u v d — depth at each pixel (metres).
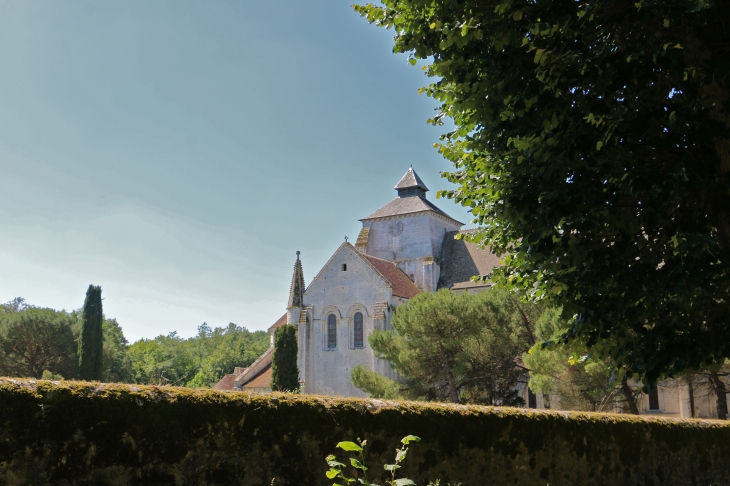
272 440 10.68
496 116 14.02
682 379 35.56
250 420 10.50
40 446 8.67
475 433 13.73
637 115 11.99
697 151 12.86
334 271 57.50
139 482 9.34
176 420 9.78
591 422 16.69
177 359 157.62
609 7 12.25
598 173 12.91
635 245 13.39
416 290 62.12
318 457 11.18
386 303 54.19
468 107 14.12
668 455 18.91
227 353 142.50
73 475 8.86
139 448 9.41
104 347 80.44
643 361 12.87
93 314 67.19
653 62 12.32
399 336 41.62
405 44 15.10
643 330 12.81
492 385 41.50
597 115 12.43
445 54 14.73
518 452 14.56
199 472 9.87
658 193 11.46
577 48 12.87
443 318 38.81
